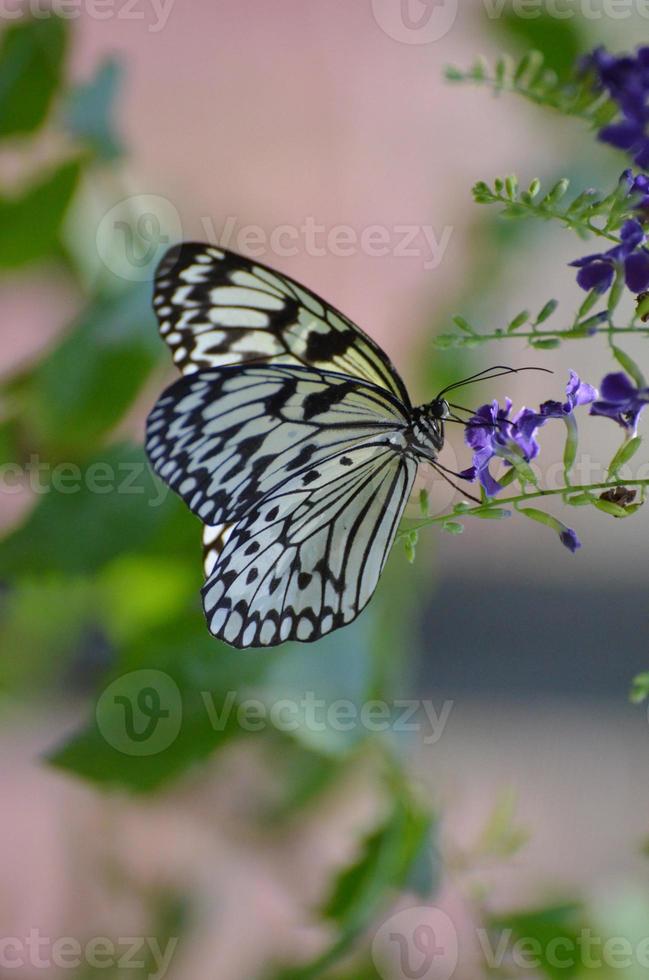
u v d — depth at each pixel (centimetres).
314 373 180
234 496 180
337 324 181
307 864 188
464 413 192
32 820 205
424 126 227
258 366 179
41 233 185
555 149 193
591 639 264
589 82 172
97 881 191
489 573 268
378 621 186
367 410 180
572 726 249
